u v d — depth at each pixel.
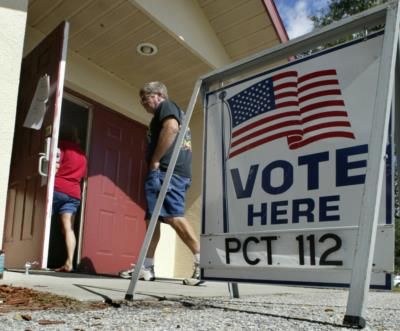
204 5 5.69
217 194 2.27
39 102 4.30
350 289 1.56
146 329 1.43
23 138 4.54
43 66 4.46
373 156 1.62
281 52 2.21
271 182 2.08
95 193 5.94
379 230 1.68
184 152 3.77
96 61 5.88
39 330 1.36
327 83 2.00
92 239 5.83
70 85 5.63
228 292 2.93
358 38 1.94
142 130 6.74
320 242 1.86
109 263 6.02
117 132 6.34
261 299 2.70
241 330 1.47
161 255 6.67
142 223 6.55
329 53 2.02
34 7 4.90
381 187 1.64
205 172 2.35
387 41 1.75
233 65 2.35
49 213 3.83
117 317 1.66
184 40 5.39
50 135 3.98
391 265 1.63
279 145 2.10
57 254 7.12
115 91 6.20
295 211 1.97
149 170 3.71
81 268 5.63
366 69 1.89
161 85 3.95
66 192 4.77
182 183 3.71
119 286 2.93
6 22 3.22
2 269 2.97
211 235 2.23
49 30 5.26
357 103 1.89
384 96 1.68
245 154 2.22
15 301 1.99
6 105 3.13
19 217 4.34
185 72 6.08
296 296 3.15
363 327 1.52
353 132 1.87
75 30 5.25
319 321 1.69
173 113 3.73
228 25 5.88
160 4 5.07
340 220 1.83
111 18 5.02
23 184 4.37
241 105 2.31
